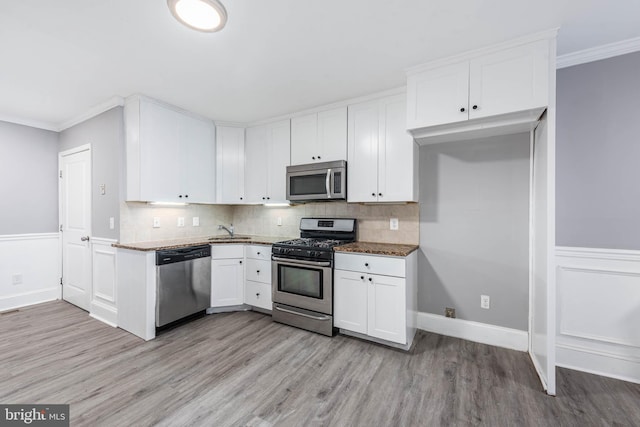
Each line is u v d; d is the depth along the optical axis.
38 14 1.61
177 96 2.78
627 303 1.96
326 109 2.97
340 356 2.25
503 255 2.44
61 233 3.66
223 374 2.00
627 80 1.95
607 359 2.00
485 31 1.78
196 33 1.80
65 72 2.29
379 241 2.97
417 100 2.19
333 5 1.55
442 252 2.68
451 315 2.64
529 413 1.63
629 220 1.96
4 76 2.36
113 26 1.72
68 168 3.52
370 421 1.57
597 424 1.55
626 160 1.96
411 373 2.02
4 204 3.30
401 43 1.91
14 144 3.36
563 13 1.62
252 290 3.18
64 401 1.71
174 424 1.54
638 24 1.73
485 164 2.50
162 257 2.64
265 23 1.70
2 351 2.31
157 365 2.11
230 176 3.51
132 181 2.80
